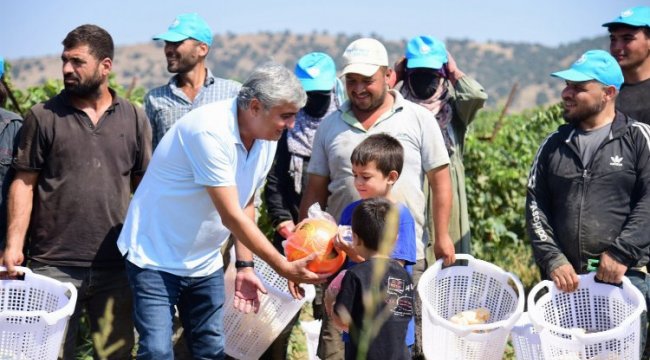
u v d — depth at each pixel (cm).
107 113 562
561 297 568
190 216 515
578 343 513
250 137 511
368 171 537
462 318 555
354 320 481
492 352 526
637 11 658
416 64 664
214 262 539
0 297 539
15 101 857
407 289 492
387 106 596
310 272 513
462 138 698
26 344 497
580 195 573
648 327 604
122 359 585
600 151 571
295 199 670
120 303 575
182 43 670
